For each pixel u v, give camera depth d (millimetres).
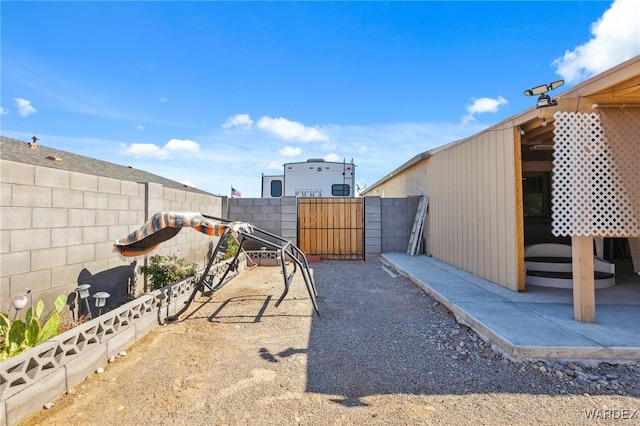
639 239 5328
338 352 3449
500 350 3277
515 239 5156
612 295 4895
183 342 3742
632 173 3719
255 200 10117
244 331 4094
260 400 2537
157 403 2500
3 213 3213
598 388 2619
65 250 3988
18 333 2719
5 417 2154
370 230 9945
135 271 5414
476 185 6422
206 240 8344
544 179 8219
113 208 4922
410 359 3258
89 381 2842
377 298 5629
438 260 8461
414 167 11031
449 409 2385
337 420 2270
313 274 7840
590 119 3748
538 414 2305
